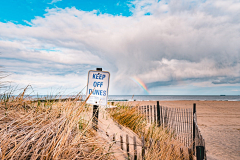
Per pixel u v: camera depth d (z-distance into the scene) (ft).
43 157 5.42
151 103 78.28
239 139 26.96
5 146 5.10
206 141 25.89
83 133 7.64
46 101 10.57
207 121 42.14
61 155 5.84
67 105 9.50
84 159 6.38
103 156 7.32
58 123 7.20
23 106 9.12
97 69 11.09
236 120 44.24
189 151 12.01
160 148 10.84
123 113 16.03
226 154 20.52
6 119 7.10
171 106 72.23
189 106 75.20
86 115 11.73
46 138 5.93
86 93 10.62
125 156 9.09
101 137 9.48
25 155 5.10
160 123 21.61
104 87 10.41
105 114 14.90
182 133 20.72
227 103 96.53
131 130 14.60
